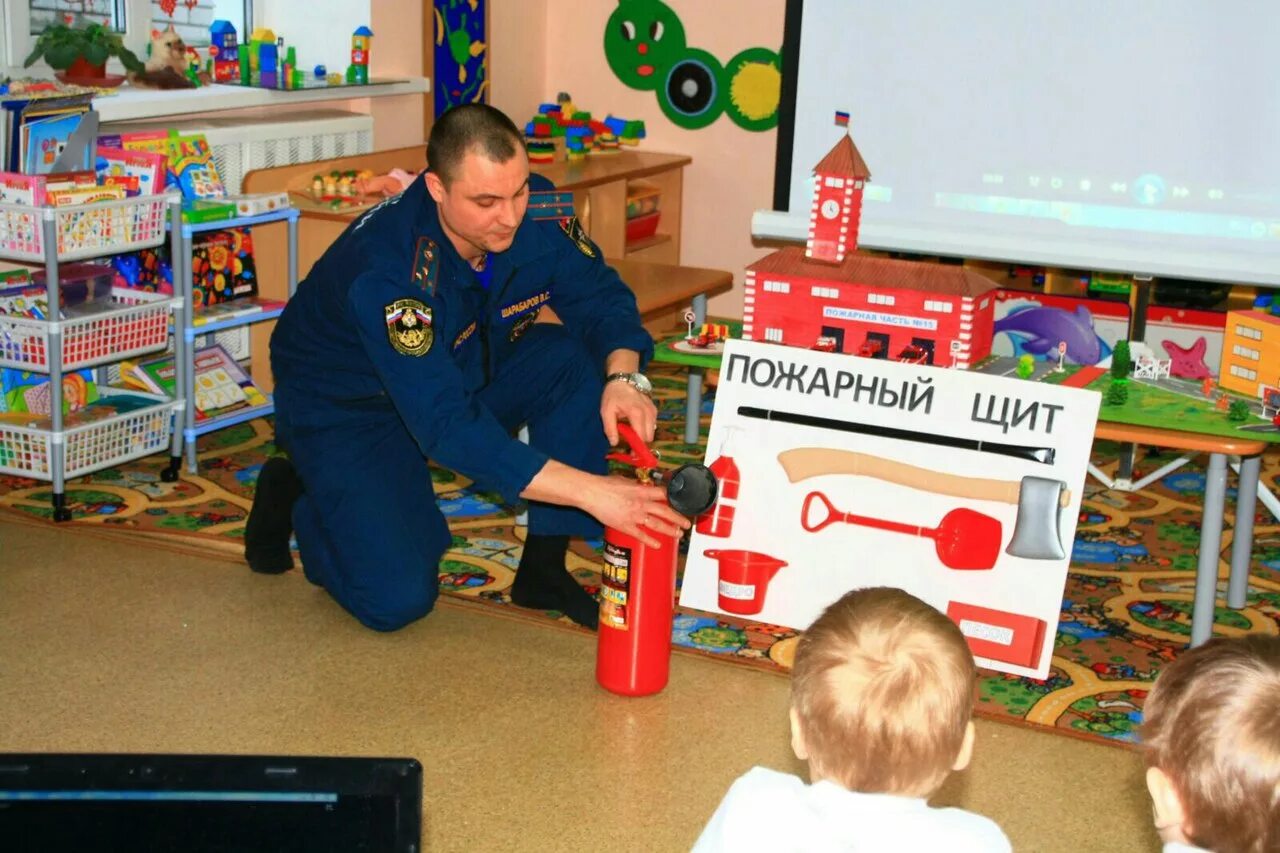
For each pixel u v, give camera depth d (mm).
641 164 4910
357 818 882
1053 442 2363
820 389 2500
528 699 2314
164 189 3207
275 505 2736
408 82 4480
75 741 2117
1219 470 2389
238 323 3453
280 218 3504
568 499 2188
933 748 1218
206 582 2756
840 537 2484
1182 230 3359
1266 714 1097
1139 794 2090
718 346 2852
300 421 2498
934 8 3500
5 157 3027
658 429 3924
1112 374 2619
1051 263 3434
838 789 1226
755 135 5148
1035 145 3477
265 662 2414
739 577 2514
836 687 1233
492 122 2148
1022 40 3428
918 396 2439
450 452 2186
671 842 1920
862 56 3602
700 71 5160
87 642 2467
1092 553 3121
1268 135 3225
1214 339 3996
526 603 2650
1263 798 1083
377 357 2205
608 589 2289
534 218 2471
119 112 3553
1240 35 3201
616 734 2211
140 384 3410
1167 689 1176
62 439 3016
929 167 3604
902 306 2521
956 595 2410
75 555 2861
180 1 4117
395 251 2258
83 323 3029
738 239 5273
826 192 2561
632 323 2557
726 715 2289
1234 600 2803
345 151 4297
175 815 877
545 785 2053
